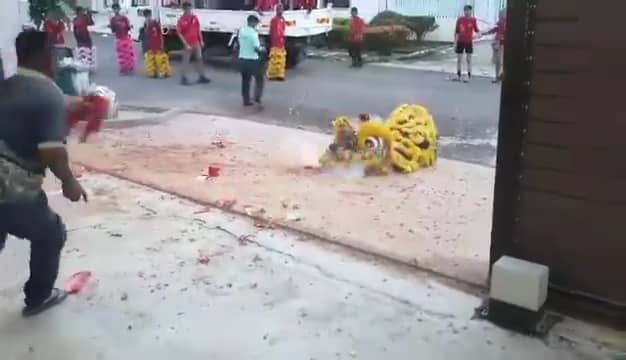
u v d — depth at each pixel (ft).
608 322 11.64
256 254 15.08
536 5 11.37
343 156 23.17
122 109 35.32
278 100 40.37
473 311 12.44
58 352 10.76
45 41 10.69
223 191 20.45
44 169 10.99
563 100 11.39
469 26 49.34
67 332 11.40
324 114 35.94
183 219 17.52
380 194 20.67
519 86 11.80
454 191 21.17
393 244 16.15
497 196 12.51
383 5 72.90
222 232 16.55
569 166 11.55
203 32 55.83
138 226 16.85
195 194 20.03
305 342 11.23
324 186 21.40
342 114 35.88
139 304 12.46
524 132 11.92
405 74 53.06
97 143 27.30
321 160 23.58
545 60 11.46
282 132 30.37
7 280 13.39
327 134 30.25
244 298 12.82
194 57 47.62
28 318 11.84
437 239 16.62
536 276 11.34
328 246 15.81
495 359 10.73
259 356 10.78
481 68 56.39
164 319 11.93
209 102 39.40
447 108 38.06
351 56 57.26
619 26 10.64
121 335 11.35
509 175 12.25
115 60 60.90
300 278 13.83
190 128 31.07
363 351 10.96
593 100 11.10
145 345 11.05
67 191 11.05
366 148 23.11
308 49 62.95
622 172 11.04
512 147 12.11
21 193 10.52
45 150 10.44
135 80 48.52
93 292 12.91
